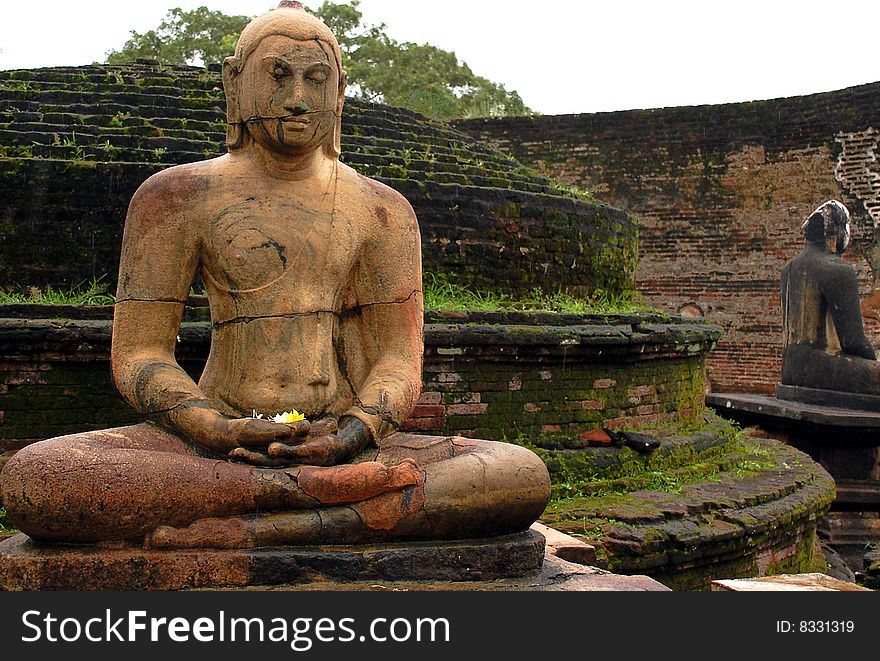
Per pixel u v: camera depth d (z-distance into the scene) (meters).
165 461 3.78
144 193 4.31
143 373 4.19
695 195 19.77
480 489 4.00
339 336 4.51
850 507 12.47
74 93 9.55
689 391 10.06
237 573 3.72
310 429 4.02
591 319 8.84
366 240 4.50
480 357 7.96
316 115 4.27
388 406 4.28
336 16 27.84
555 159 20.50
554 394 8.37
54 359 7.04
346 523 3.88
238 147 4.46
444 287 9.24
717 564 7.40
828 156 18.50
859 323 13.27
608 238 10.98
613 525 7.07
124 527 3.71
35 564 3.62
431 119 11.87
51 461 3.66
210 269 4.35
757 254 19.36
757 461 9.85
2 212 8.12
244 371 4.25
